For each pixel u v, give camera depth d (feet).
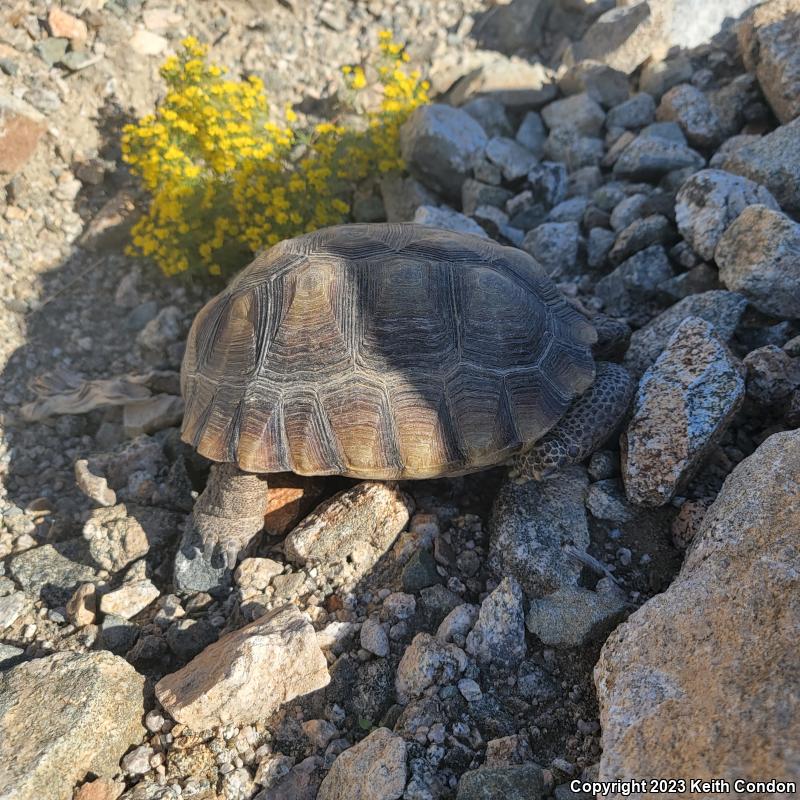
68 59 2.14
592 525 1.28
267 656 1.07
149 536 1.38
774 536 0.96
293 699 1.10
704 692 0.85
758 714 0.79
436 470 1.22
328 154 2.01
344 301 1.26
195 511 1.34
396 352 1.23
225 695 1.03
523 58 2.61
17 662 1.19
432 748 1.01
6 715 1.02
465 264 1.32
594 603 1.13
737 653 0.87
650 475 1.24
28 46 2.12
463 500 1.39
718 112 2.05
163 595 1.31
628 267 1.70
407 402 1.21
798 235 1.43
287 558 1.30
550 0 2.61
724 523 1.04
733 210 1.60
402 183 2.11
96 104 2.16
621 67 2.36
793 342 1.40
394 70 2.20
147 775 1.04
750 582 0.92
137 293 1.96
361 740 1.06
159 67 2.25
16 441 1.66
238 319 1.31
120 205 2.04
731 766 0.77
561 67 2.50
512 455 1.26
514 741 1.02
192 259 1.94
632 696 0.90
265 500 1.32
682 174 1.91
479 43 2.62
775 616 0.87
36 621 1.27
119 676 1.09
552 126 2.26
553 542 1.24
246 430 1.24
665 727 0.85
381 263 1.29
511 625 1.12
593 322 1.50
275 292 1.30
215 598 1.29
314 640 1.11
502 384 1.24
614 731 0.89
